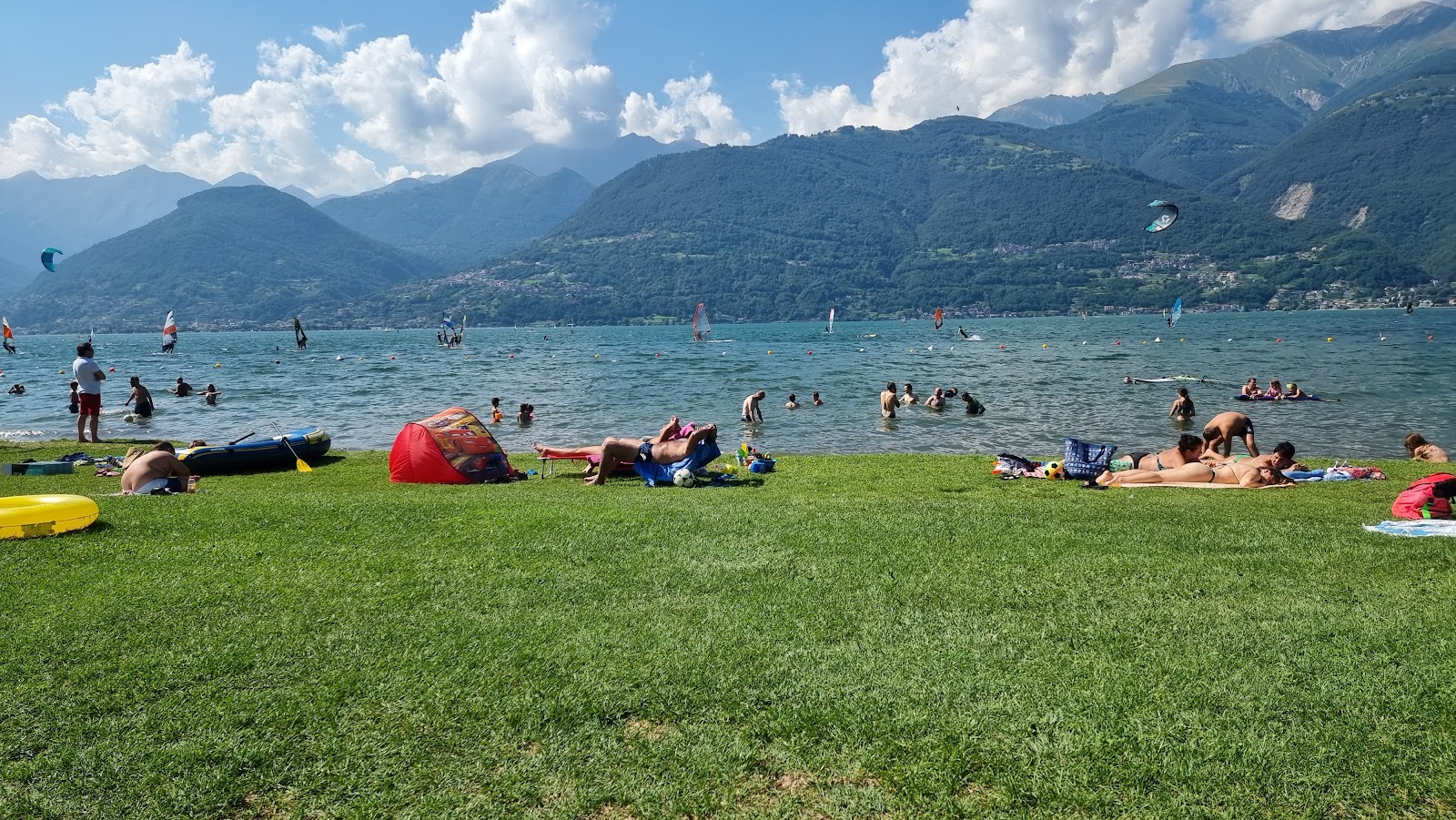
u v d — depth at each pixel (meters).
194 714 4.33
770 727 4.16
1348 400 28.14
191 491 11.36
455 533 7.84
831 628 5.33
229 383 43.84
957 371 44.53
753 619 5.50
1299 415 24.77
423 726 4.22
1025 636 5.15
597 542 7.48
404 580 6.39
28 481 12.96
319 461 15.68
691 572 6.55
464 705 4.40
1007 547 7.21
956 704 4.32
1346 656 4.75
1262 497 10.30
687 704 4.40
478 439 12.84
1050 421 24.11
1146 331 103.75
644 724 4.25
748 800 3.63
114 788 3.76
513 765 3.90
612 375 46.53
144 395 27.59
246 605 5.82
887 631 5.27
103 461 14.61
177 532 7.89
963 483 11.99
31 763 3.93
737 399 32.47
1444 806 3.47
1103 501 9.92
